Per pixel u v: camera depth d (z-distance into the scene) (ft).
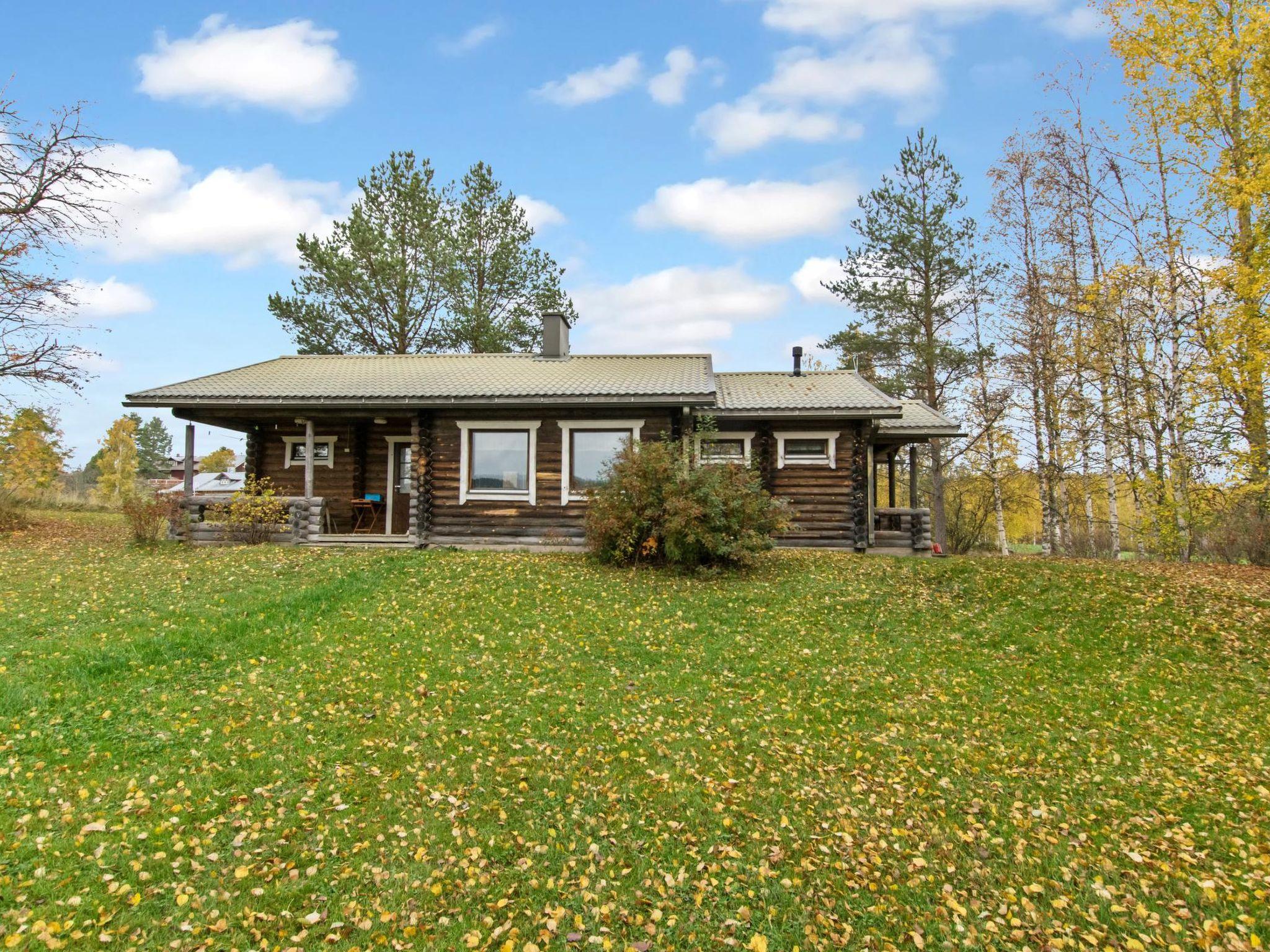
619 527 41.91
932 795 19.15
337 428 56.95
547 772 19.39
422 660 26.84
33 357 51.98
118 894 13.67
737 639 31.27
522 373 54.60
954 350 78.54
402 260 79.51
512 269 86.28
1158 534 53.72
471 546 50.21
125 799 16.72
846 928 14.03
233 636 27.94
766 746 21.66
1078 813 18.29
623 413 50.37
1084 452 63.46
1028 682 27.53
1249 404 45.88
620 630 31.50
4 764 17.63
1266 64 44.68
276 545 48.57
